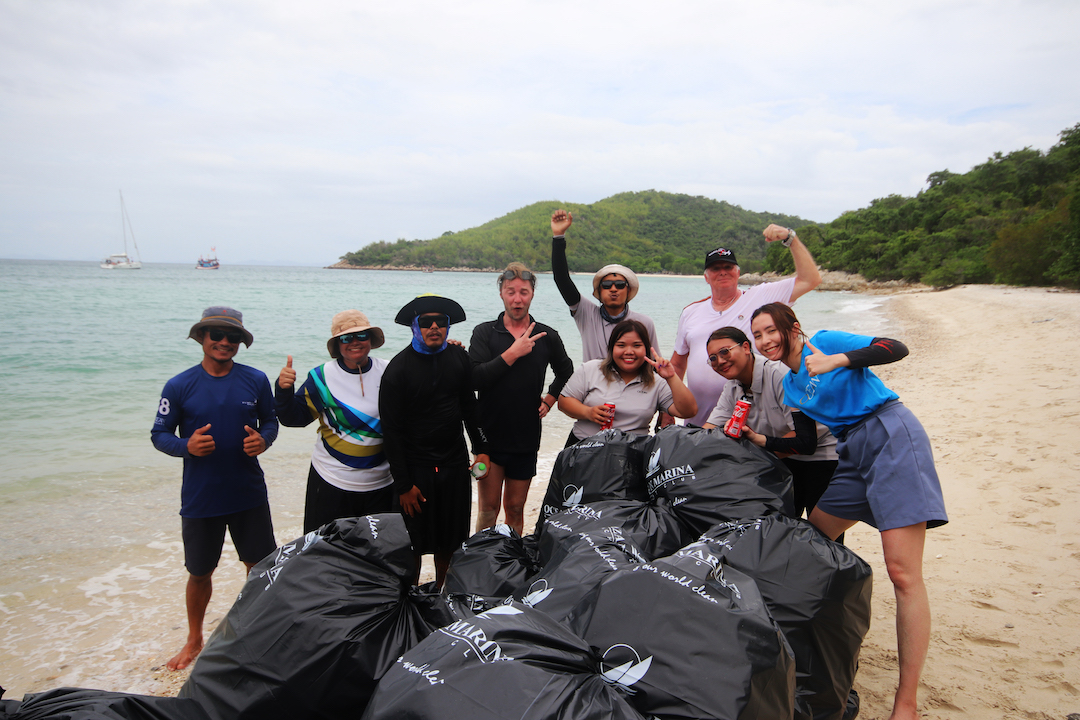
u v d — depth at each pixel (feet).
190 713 6.29
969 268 173.99
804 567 7.47
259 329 69.31
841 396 8.91
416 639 7.02
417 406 11.23
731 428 9.86
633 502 9.18
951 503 16.14
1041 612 10.89
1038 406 24.54
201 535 10.72
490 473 13.70
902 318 93.86
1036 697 8.83
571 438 12.77
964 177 310.24
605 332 14.19
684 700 5.34
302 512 18.10
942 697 8.97
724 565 6.89
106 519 17.43
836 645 7.47
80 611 12.75
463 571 9.01
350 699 6.40
